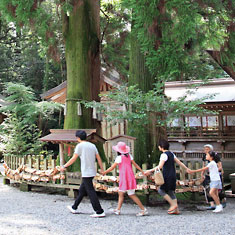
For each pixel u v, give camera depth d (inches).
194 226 167.2
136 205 232.5
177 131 508.4
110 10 406.9
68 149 265.3
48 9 314.3
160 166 195.5
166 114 250.8
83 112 298.5
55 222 177.5
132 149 258.5
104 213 191.6
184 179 233.5
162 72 246.4
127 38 409.7
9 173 326.0
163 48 237.8
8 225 170.1
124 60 434.0
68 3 274.7
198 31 255.8
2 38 854.5
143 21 235.5
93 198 188.5
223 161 479.5
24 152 393.7
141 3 226.7
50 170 275.1
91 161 191.9
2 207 223.1
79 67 301.3
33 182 292.5
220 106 449.7
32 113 534.6
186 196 266.2
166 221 179.2
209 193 212.8
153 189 239.6
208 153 214.5
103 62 444.8
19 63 877.2
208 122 490.3
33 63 842.8
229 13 248.8
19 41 863.1
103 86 479.5
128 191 193.9
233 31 255.3
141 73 296.4
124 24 404.8
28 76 842.2
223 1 247.4
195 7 223.5
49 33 319.0
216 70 644.1
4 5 281.1
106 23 406.9
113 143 267.9
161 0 235.1
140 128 299.1
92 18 315.6
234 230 158.7
